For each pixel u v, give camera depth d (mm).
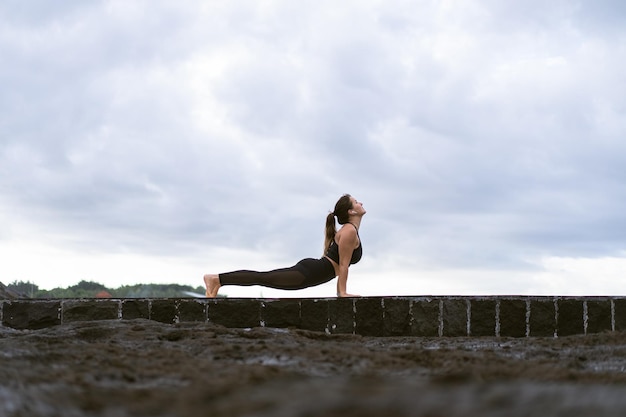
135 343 3334
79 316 6797
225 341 3414
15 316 6797
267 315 6883
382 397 1427
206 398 1657
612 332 4152
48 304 6805
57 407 1641
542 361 2857
